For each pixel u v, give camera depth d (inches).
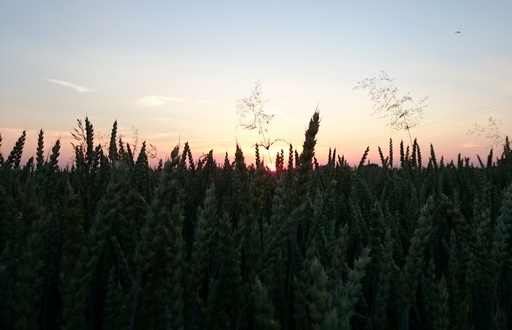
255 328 54.9
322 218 82.4
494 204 114.1
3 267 48.4
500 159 233.0
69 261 38.4
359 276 44.2
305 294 55.0
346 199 141.6
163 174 43.9
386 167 185.5
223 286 52.6
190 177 140.5
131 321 43.4
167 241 43.3
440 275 99.6
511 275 73.3
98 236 38.9
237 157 57.7
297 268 69.9
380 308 62.3
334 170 152.2
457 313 63.4
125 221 49.7
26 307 37.2
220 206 114.7
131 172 112.0
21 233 37.9
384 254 62.9
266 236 60.8
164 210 43.8
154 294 45.7
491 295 69.8
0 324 47.6
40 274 64.2
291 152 144.9
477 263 68.7
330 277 54.2
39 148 104.0
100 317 64.7
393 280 69.6
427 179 172.9
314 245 56.2
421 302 88.2
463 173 192.4
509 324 74.9
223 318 52.7
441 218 116.8
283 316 61.2
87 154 99.3
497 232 64.7
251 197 56.2
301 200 55.2
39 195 74.4
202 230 52.2
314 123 55.5
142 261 43.3
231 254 53.2
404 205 148.8
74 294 38.0
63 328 37.8
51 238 66.5
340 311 32.8
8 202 63.9
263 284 47.9
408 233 107.9
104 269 66.3
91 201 85.4
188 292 50.6
